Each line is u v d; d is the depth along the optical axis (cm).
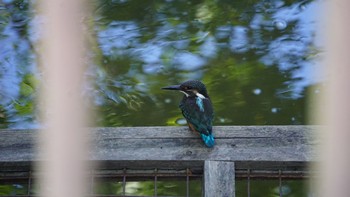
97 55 1432
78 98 763
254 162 767
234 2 1568
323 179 745
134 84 1391
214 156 771
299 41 1477
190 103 945
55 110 739
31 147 771
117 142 773
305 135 774
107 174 772
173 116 1340
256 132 780
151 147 774
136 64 1438
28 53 1356
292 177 771
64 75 782
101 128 779
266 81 1397
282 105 1353
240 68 1430
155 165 774
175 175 778
